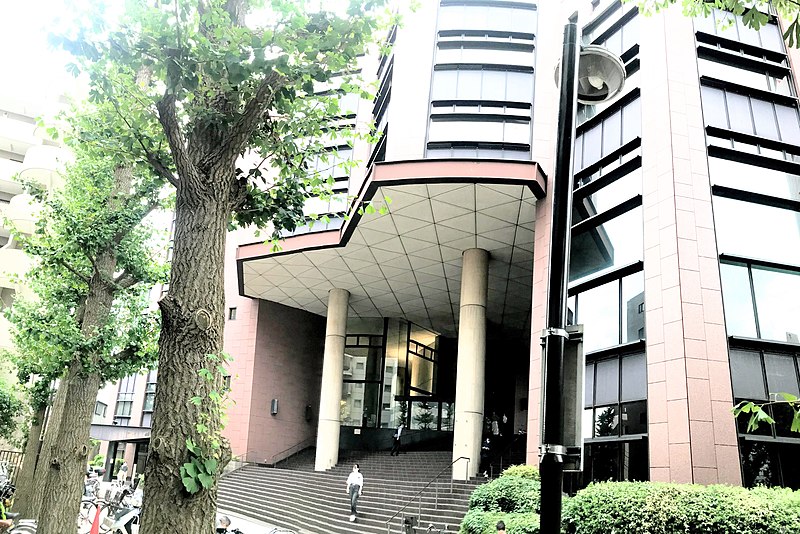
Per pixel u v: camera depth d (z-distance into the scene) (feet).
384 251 75.66
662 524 29.35
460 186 58.08
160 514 15.28
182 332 16.97
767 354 43.24
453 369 116.57
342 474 78.18
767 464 40.45
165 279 40.11
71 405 33.91
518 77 66.69
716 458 38.70
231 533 36.06
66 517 32.09
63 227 36.45
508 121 64.44
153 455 15.83
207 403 16.48
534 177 56.65
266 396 96.32
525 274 79.20
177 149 18.19
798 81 53.83
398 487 64.13
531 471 47.52
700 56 52.29
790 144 51.01
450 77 67.10
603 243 53.21
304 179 25.29
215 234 18.38
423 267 80.23
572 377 11.12
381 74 81.41
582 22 63.52
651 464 41.22
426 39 68.90
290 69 18.88
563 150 12.36
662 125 48.26
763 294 45.47
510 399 122.31
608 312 50.52
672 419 40.37
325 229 78.38
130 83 22.30
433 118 65.41
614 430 46.44
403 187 58.65
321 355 108.06
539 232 59.16
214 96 19.99
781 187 50.26
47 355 35.29
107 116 24.12
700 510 28.73
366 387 102.17
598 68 14.75
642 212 48.19
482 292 70.64
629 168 51.62
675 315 42.24
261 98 19.36
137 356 36.94
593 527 32.19
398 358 104.12
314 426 102.78
